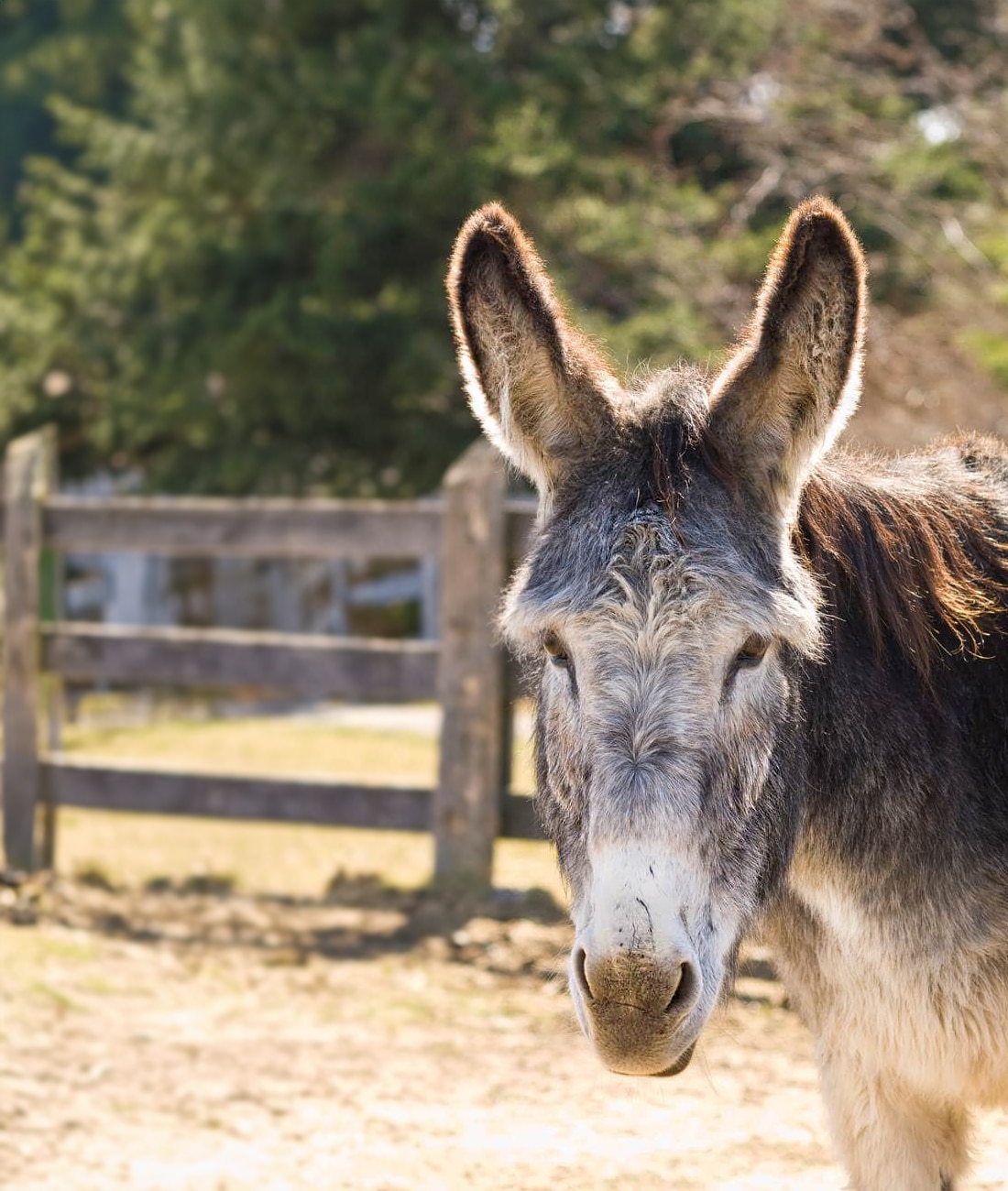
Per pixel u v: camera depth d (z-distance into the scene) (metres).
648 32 20.25
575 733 2.94
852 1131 3.65
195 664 9.16
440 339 19.61
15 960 7.46
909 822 3.38
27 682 9.47
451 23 22.00
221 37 22.59
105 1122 5.54
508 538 8.34
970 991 3.43
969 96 17.09
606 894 2.73
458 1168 5.00
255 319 19.66
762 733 2.95
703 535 2.91
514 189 18.72
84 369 24.25
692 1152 5.05
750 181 18.42
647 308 16.80
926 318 15.56
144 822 11.34
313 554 8.98
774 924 3.67
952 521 3.73
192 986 7.33
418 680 8.67
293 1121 5.55
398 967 7.53
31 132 41.34
